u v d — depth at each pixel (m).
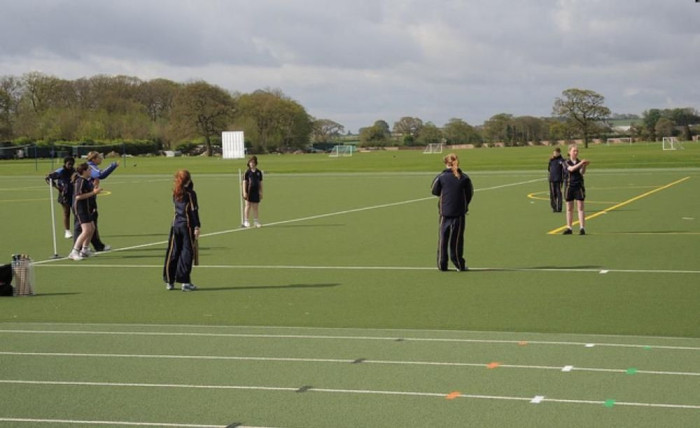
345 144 172.00
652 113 184.38
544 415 7.76
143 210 33.31
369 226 25.50
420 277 15.90
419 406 8.09
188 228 14.77
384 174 62.22
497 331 11.23
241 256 19.28
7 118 135.25
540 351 10.05
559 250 19.20
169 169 77.44
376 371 9.32
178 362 9.87
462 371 9.24
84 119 139.38
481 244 20.48
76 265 18.33
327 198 38.06
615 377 8.91
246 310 13.00
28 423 7.84
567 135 154.50
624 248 19.34
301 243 21.55
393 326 11.67
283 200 37.12
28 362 9.96
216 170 73.44
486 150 142.75
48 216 31.45
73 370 9.59
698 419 7.58
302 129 155.50
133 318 12.51
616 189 39.78
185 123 133.12
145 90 161.50
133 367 9.68
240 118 148.12
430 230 24.16
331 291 14.58
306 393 8.58
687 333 10.93
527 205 31.73
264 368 9.54
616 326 11.41
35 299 14.19
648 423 7.50
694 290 14.02
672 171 56.34
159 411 8.11
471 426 7.52
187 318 12.46
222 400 8.41
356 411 7.99
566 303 13.10
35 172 75.00
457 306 13.03
